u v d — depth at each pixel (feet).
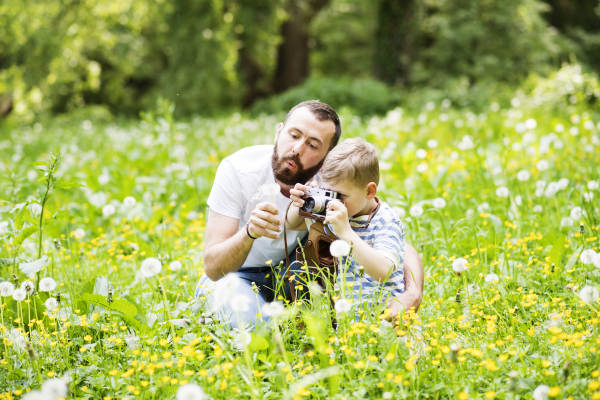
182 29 57.93
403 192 12.25
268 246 9.02
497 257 10.27
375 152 8.11
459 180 16.17
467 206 14.20
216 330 7.19
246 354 6.05
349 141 8.16
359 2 75.72
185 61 59.11
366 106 48.52
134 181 18.03
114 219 14.62
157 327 7.85
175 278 10.59
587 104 32.65
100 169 22.74
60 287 10.02
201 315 7.55
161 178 18.90
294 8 67.26
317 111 8.36
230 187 8.78
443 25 64.69
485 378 6.45
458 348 6.03
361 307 7.61
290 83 67.92
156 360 6.63
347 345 6.82
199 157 24.16
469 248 11.17
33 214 10.22
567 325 7.34
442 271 10.07
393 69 55.31
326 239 7.99
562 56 72.49
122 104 83.76
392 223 8.12
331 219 7.54
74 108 75.36
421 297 8.07
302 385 5.75
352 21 79.41
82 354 7.39
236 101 67.00
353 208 8.00
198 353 6.75
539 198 13.35
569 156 17.49
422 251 11.22
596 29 86.33
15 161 23.94
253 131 32.63
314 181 8.52
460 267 8.19
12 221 10.03
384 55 55.36
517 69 65.21
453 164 18.86
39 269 8.45
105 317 8.25
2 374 6.81
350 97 49.47
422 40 69.87
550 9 75.00
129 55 72.59
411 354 6.93
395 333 6.50
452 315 8.09
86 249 13.08
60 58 59.67
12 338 7.45
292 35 67.41
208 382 6.23
